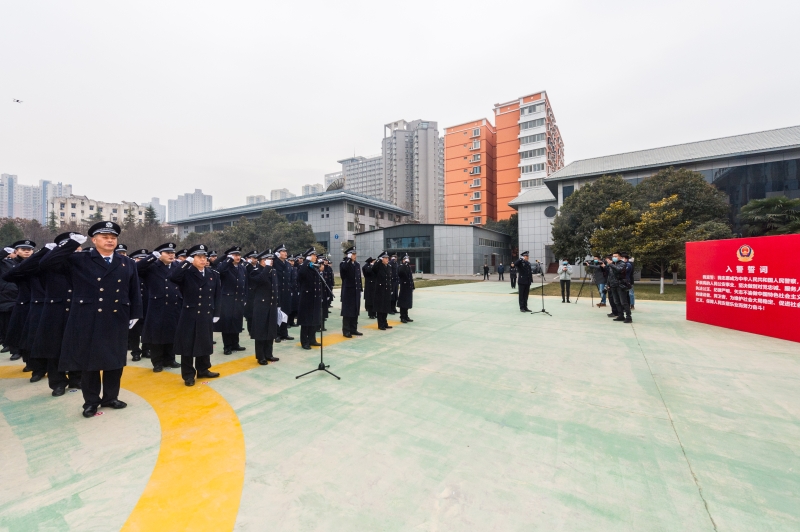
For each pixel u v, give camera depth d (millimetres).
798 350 5715
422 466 2549
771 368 4789
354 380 4402
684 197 19438
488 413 3438
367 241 40750
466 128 60031
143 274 5113
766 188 23594
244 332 7816
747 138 26578
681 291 16016
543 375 4555
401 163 82438
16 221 40062
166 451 2770
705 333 7047
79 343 3400
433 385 4203
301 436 2996
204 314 4379
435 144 79500
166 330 4934
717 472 2480
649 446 2828
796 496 2217
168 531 1930
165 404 3715
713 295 7910
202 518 2029
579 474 2457
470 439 2938
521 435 3006
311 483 2354
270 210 39250
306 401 3754
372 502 2164
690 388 4074
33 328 4484
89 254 3594
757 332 6914
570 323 8273
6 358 5570
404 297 8531
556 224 23109
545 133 51219
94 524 1986
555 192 32031
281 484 2344
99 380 3516
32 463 2602
